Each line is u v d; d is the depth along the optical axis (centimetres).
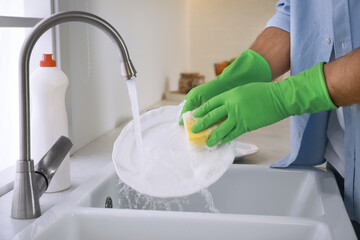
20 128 87
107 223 86
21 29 132
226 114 91
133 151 95
